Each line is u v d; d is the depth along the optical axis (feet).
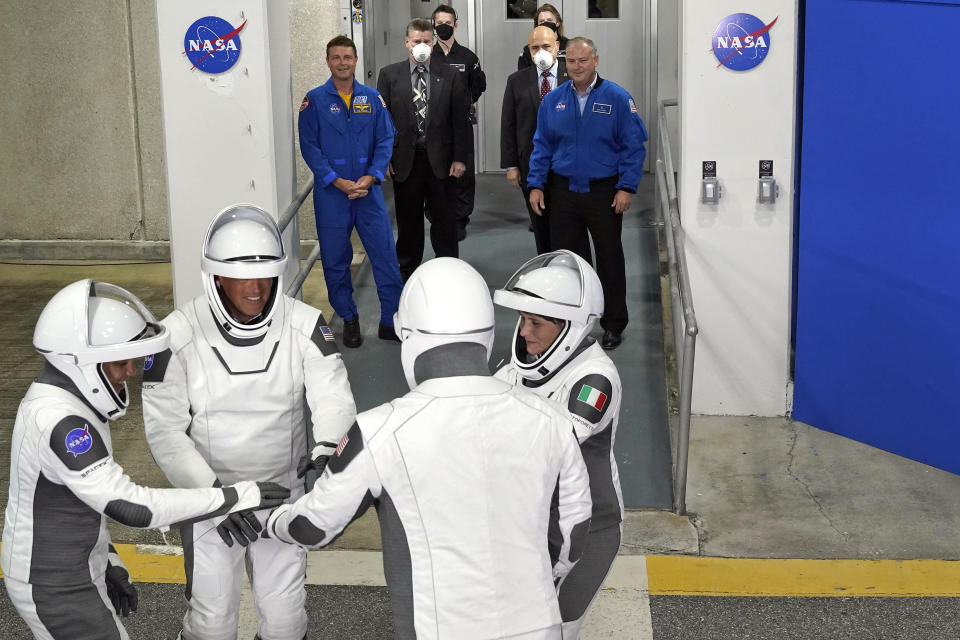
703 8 16.67
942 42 15.01
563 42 21.59
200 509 8.82
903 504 15.11
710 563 13.65
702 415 18.17
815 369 17.54
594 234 18.62
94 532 8.91
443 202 20.53
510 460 7.45
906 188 15.81
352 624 12.58
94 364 8.57
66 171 26.68
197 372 9.76
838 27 16.10
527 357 9.65
